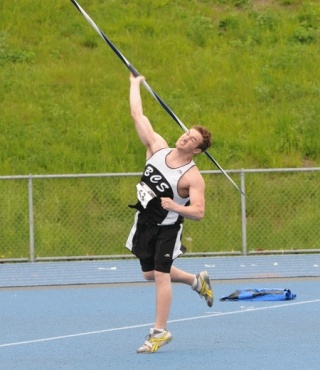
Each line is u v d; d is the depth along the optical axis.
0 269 33.81
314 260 35.06
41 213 36.59
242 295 24.92
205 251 36.56
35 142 44.22
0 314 23.23
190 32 57.00
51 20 57.62
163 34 56.75
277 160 43.44
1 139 44.22
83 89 50.03
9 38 55.12
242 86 50.47
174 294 26.34
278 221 37.59
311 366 15.94
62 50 54.41
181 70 52.31
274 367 15.88
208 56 54.00
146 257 17.70
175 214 17.31
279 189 37.91
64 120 46.56
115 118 46.84
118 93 49.75
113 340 19.02
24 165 42.12
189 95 49.88
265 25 58.19
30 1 59.09
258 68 52.72
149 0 60.75
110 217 37.03
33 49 54.25
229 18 58.53
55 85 50.31
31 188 35.47
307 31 57.28
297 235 37.41
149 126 17.83
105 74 51.72
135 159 43.03
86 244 36.59
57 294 27.11
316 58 54.06
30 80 50.56
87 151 43.56
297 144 44.81
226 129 46.00
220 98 49.44
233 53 54.56
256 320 21.47
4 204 36.34
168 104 48.47
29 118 46.62
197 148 17.28
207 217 36.81
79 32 56.59
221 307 23.67
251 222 37.34
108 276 31.42
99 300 25.64
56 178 36.47
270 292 25.00
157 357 16.94
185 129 17.84
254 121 46.81
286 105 48.72
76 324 21.36
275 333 19.59
